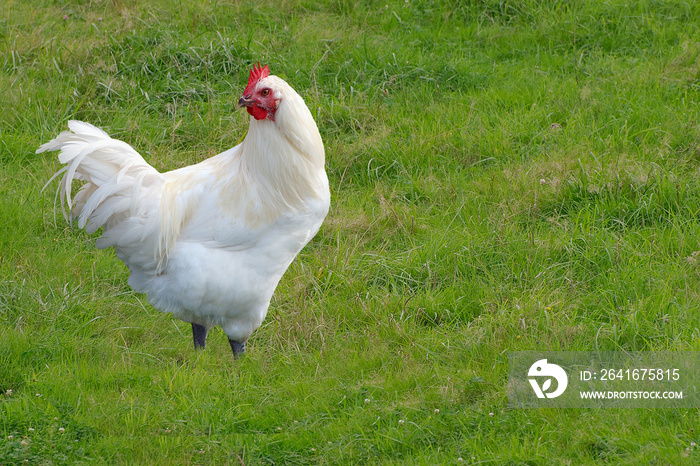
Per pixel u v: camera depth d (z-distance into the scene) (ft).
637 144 46.47
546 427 26.94
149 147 47.91
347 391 30.07
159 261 31.09
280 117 29.76
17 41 57.67
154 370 32.19
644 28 59.72
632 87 52.24
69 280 38.09
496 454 25.49
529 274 36.63
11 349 32.45
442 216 41.78
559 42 59.57
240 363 32.94
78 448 26.14
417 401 29.19
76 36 59.72
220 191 30.66
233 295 31.14
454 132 48.34
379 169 46.52
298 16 64.18
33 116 50.65
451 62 56.13
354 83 53.47
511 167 44.78
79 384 29.94
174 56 55.01
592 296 35.06
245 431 27.99
